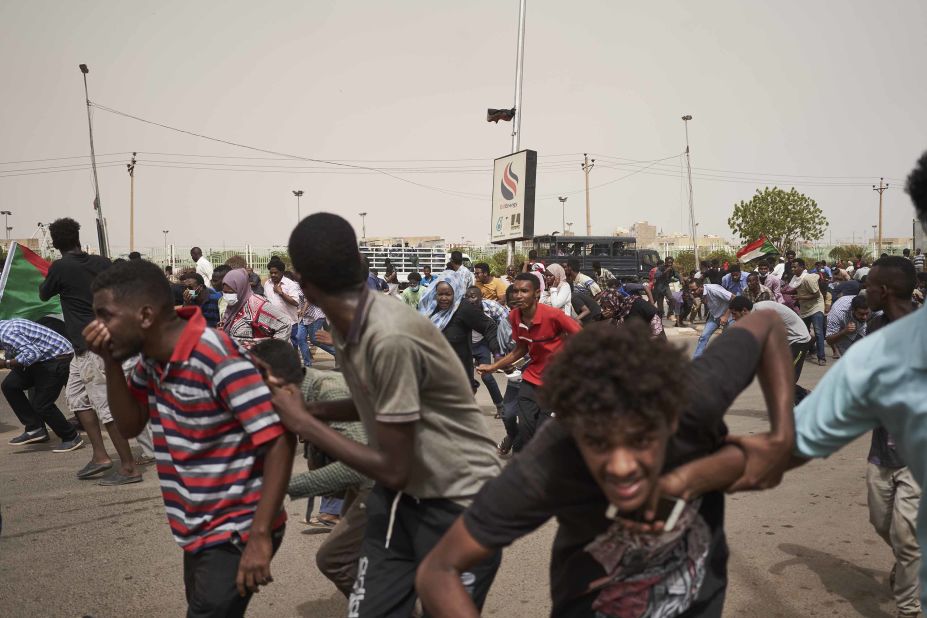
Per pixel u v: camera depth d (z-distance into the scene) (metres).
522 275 5.88
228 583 2.35
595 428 1.38
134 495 5.85
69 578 4.27
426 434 2.35
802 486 5.88
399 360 2.18
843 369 1.76
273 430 2.30
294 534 4.98
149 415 2.61
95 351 2.40
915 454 1.70
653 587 1.76
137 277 2.30
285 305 12.03
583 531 1.71
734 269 14.61
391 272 19.80
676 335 19.03
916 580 3.34
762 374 1.84
